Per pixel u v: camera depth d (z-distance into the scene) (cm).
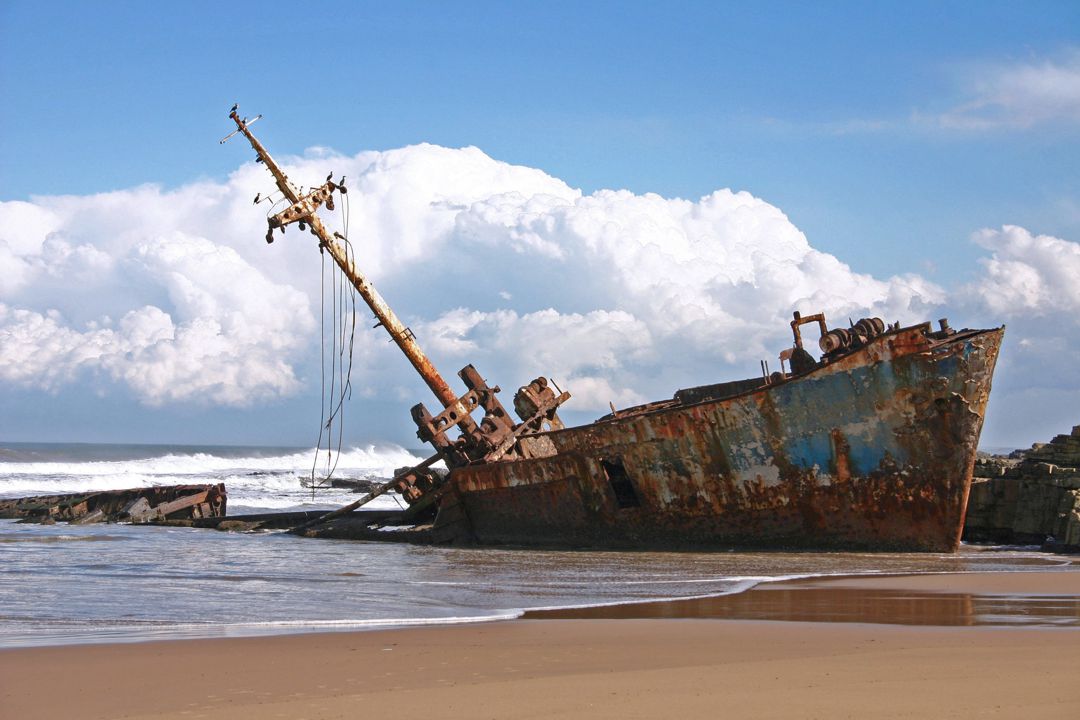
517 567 1616
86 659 786
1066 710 557
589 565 1628
